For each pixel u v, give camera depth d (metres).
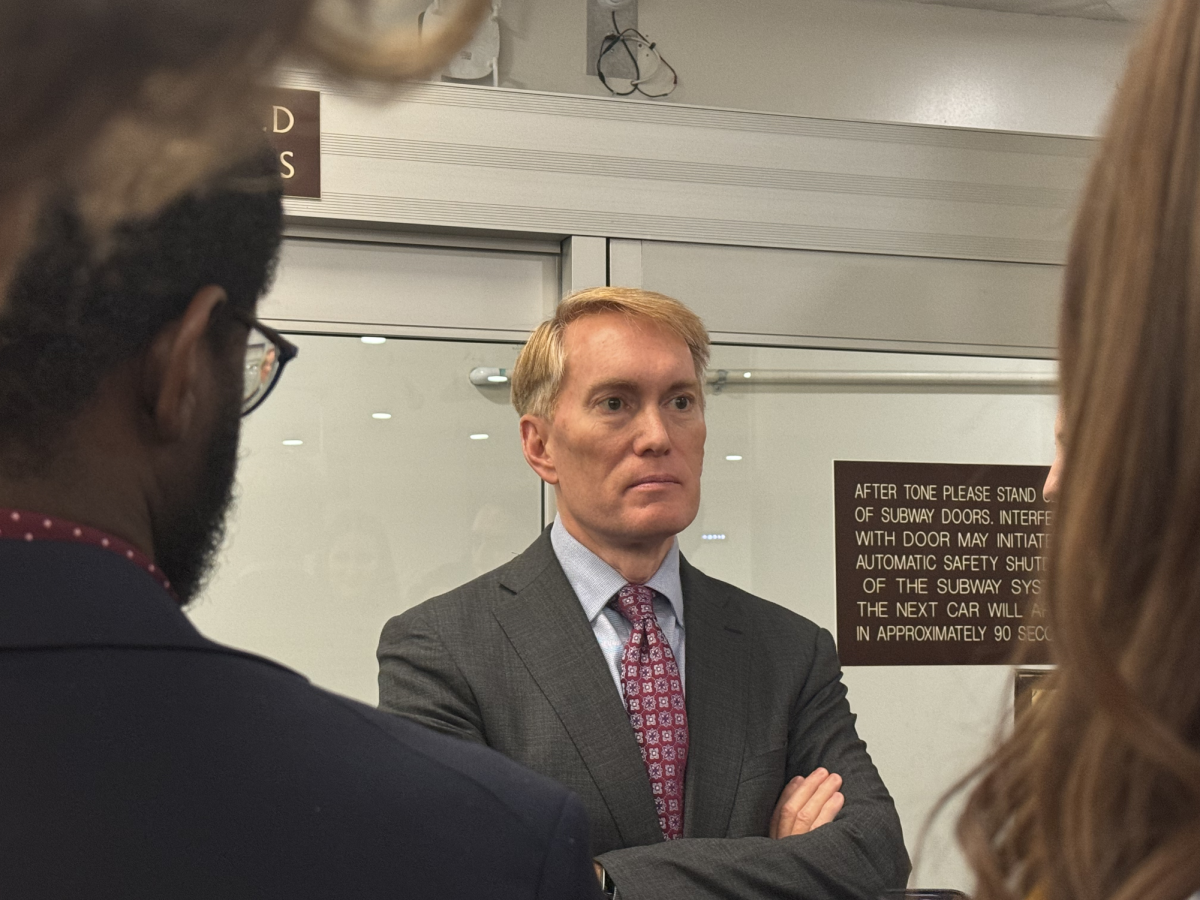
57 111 0.21
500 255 2.66
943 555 2.77
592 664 1.69
